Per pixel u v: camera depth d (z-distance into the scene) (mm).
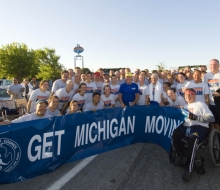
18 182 2918
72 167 3402
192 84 4586
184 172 3021
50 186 2797
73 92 5266
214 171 3213
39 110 3605
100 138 4074
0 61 33344
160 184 2822
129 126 4578
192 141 3078
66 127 3510
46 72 44344
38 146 3135
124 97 5473
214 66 4621
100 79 6340
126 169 3285
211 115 3277
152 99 5426
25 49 35656
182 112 3859
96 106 4766
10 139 2850
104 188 2723
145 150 4160
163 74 7988
